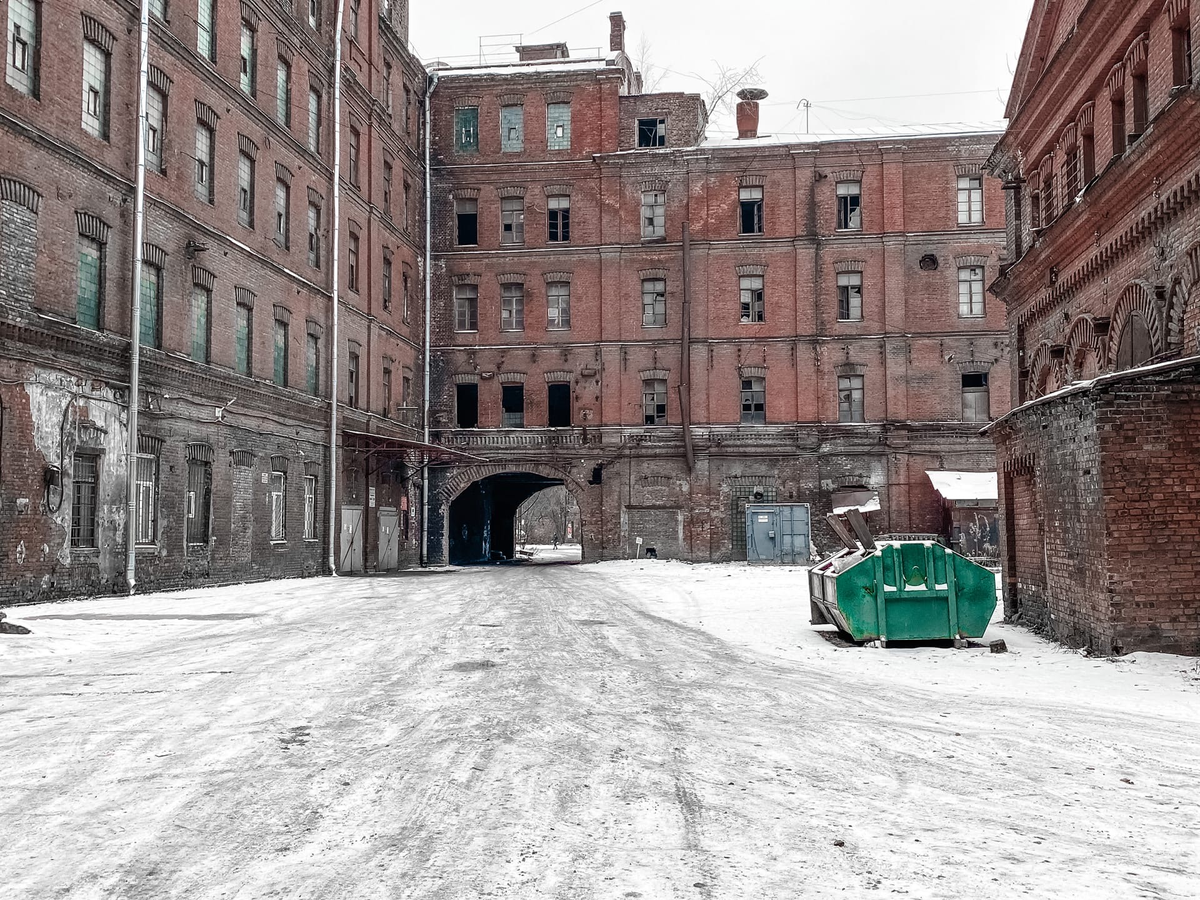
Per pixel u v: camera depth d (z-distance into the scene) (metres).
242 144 26.66
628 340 41.66
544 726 7.96
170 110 23.06
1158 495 11.70
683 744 7.40
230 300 25.88
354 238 35.09
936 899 4.39
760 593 23.02
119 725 7.86
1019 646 13.46
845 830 5.37
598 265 42.16
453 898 4.39
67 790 6.04
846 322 40.47
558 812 5.67
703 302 41.22
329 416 31.75
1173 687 9.93
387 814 5.61
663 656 12.28
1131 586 11.68
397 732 7.69
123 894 4.42
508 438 42.00
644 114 42.66
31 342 18.00
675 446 41.03
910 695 9.69
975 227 39.94
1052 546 14.01
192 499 23.94
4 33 17.80
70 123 19.45
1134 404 11.82
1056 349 18.30
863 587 13.43
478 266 42.75
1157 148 12.77
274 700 8.95
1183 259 12.79
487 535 52.47
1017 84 20.95
